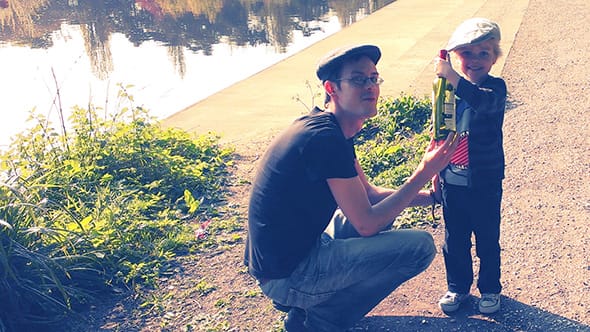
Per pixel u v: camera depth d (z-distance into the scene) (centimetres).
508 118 741
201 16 1616
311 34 1359
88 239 466
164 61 1162
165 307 425
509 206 530
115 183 583
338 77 330
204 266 474
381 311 405
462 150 360
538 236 479
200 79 1039
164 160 627
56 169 552
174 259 484
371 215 330
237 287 444
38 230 419
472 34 339
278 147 333
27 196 473
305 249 339
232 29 1438
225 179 635
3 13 1773
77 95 961
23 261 425
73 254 453
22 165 556
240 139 754
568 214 509
